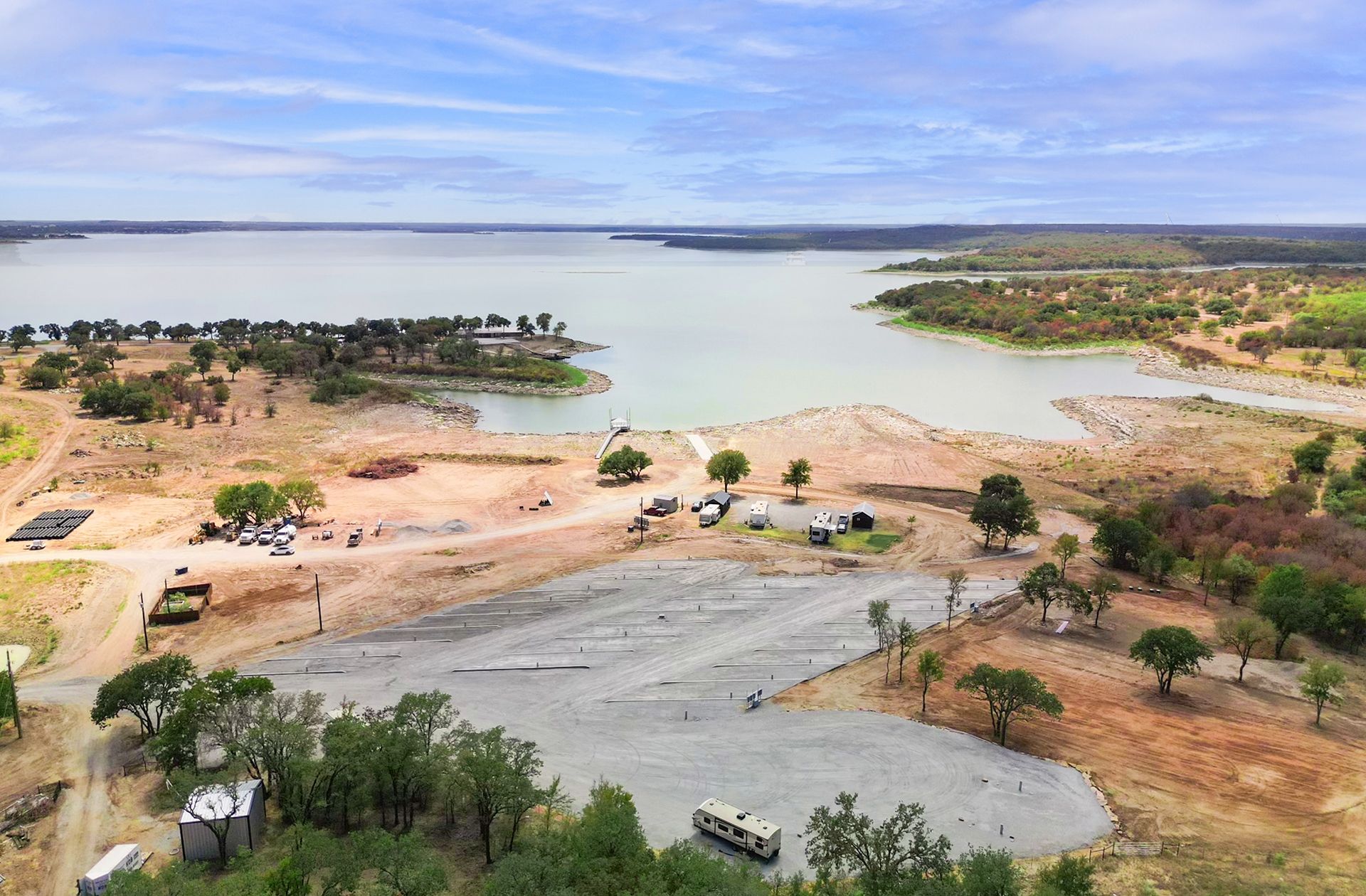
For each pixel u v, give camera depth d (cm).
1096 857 5362
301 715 6284
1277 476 14900
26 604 9325
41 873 5219
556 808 5850
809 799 6062
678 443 17050
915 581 10250
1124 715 7188
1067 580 9925
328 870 4922
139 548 11069
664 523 12331
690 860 4541
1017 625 9038
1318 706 7100
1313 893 4922
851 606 9512
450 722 6812
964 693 7600
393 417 19062
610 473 14300
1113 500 13788
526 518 12512
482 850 5288
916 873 4612
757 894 4303
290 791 5662
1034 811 5891
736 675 7975
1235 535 11219
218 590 9819
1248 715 7200
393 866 4509
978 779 6278
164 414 17950
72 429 16900
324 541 11425
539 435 17812
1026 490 14175
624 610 9388
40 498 13000
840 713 7281
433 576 10288
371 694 7531
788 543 11550
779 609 9431
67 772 6331
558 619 9138
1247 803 5981
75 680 7806
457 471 14988
